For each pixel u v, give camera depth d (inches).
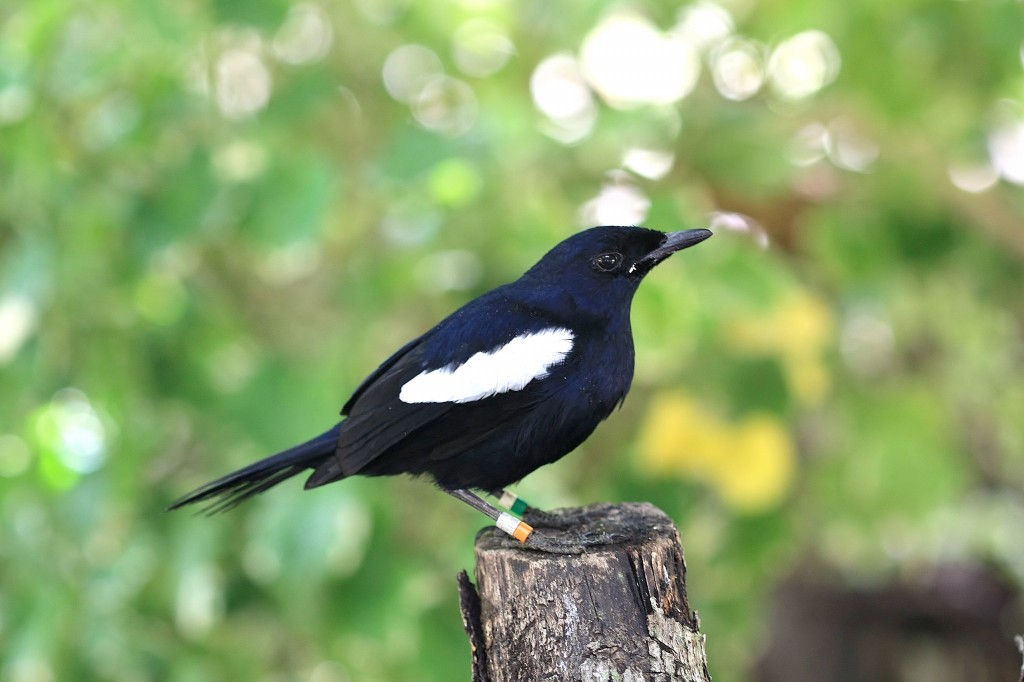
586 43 440.5
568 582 253.1
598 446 475.5
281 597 385.1
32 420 384.2
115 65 357.4
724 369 420.5
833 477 475.8
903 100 440.1
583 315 321.4
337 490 351.6
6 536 379.2
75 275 371.9
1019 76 445.1
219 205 362.0
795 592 713.0
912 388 480.7
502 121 400.8
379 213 454.3
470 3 458.3
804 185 481.1
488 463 312.2
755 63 478.9
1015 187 490.3
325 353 410.9
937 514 500.7
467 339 314.3
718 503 463.5
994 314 513.3
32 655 360.5
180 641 404.5
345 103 469.4
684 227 386.0
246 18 382.3
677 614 259.1
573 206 422.6
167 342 383.9
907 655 703.7
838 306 505.7
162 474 405.7
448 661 379.6
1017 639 263.6
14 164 367.9
